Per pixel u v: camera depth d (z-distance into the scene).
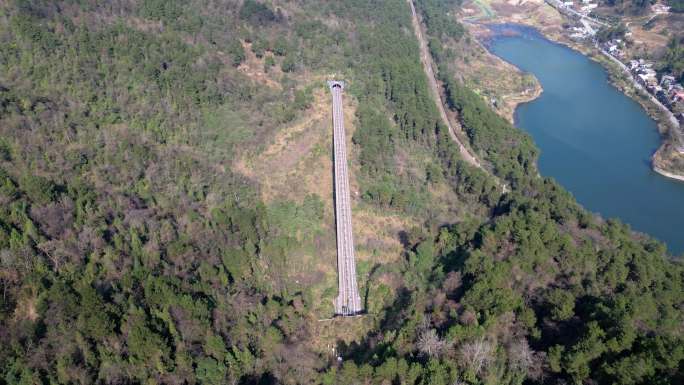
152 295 132.88
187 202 180.62
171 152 197.88
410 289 159.62
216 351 127.81
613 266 153.12
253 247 168.88
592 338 115.50
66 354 119.31
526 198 198.12
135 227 157.25
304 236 182.25
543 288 143.62
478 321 127.00
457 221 197.25
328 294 165.12
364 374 118.94
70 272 134.88
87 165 176.75
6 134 175.75
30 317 125.50
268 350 136.88
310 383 127.81
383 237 187.25
